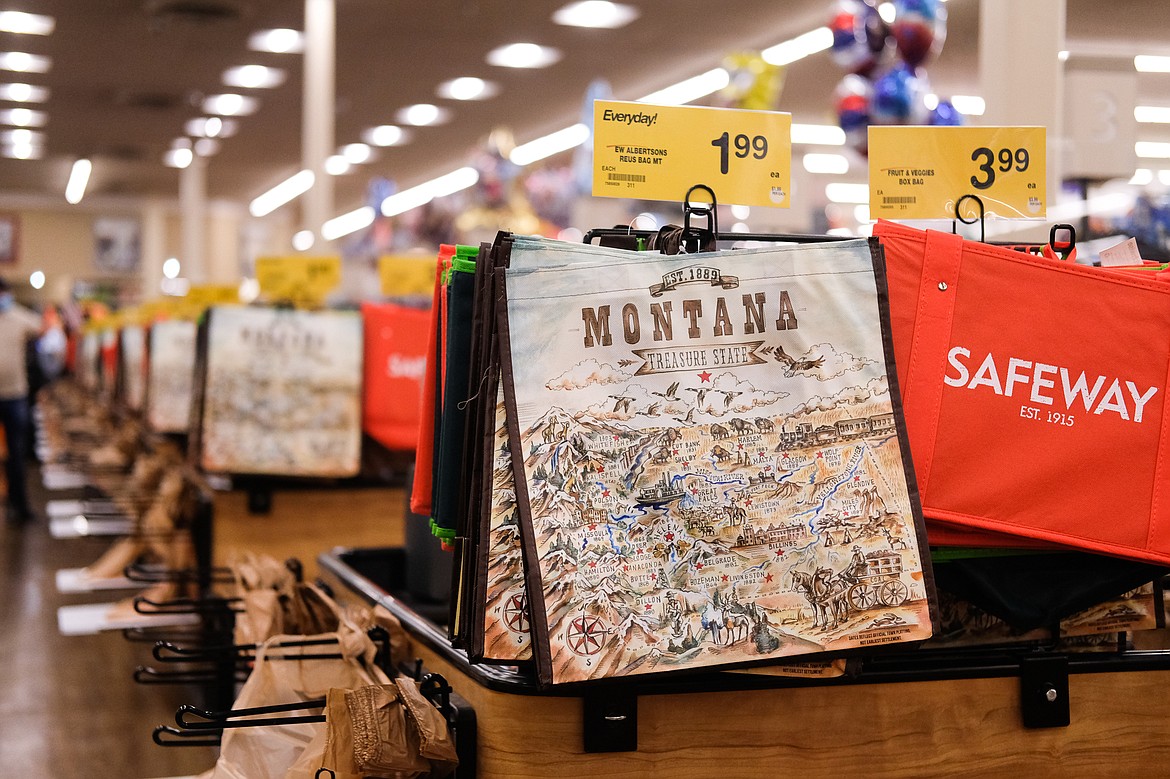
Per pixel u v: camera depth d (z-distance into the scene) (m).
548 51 12.45
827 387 1.70
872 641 1.66
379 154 18.66
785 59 11.45
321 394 4.04
